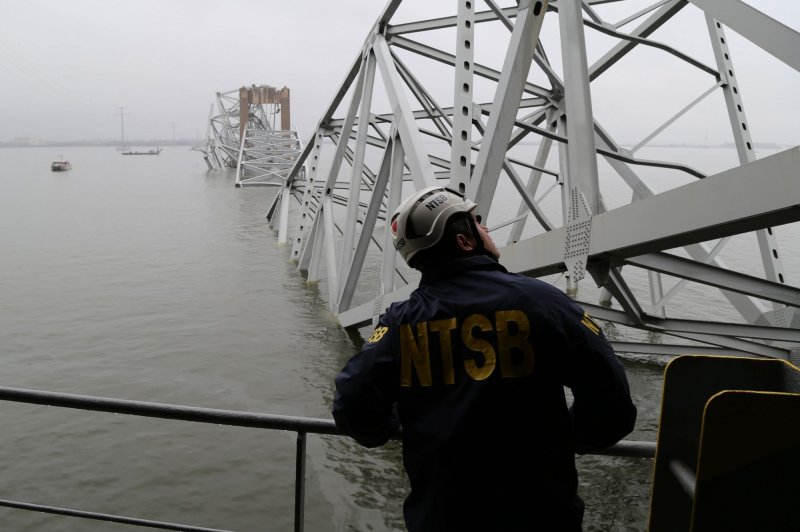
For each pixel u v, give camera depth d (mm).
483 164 8422
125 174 99562
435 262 1868
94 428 10516
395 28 14297
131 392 12391
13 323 17297
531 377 1661
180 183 77812
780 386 1649
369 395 1805
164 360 14219
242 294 20500
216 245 30656
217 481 8859
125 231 35719
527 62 8242
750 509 1428
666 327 9219
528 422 1662
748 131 11320
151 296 20406
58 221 40312
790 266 25953
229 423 2404
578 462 8766
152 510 8219
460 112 9562
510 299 1705
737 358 1655
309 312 18062
